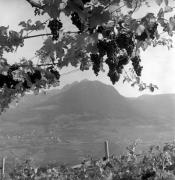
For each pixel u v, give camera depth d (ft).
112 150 226.38
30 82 22.31
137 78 26.81
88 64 21.74
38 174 49.03
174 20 18.74
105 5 17.31
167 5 17.85
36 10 19.26
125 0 17.48
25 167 50.49
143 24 18.48
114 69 19.12
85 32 18.37
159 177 40.45
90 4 17.15
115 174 43.65
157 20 18.69
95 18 16.72
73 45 19.22
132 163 43.39
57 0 16.48
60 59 21.68
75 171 47.57
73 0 16.44
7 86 22.20
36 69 22.18
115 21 18.48
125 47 18.58
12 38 20.88
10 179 49.93
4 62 21.84
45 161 195.11
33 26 20.30
